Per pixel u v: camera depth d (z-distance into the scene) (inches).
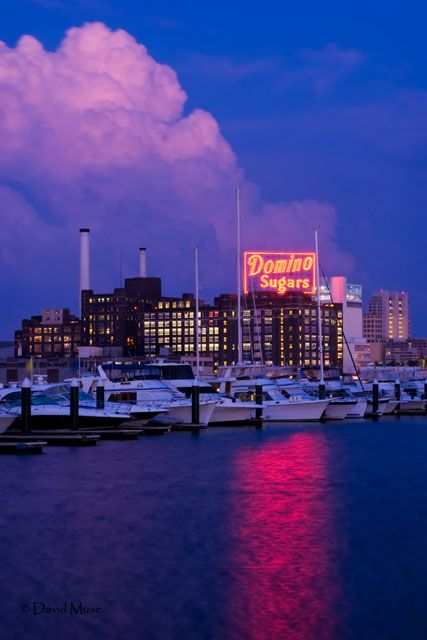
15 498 2358.5
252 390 5029.5
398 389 6181.1
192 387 4320.9
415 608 1457.9
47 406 3759.8
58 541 1875.0
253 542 1875.0
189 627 1380.4
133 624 1392.7
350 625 1389.0
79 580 1600.6
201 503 2309.3
